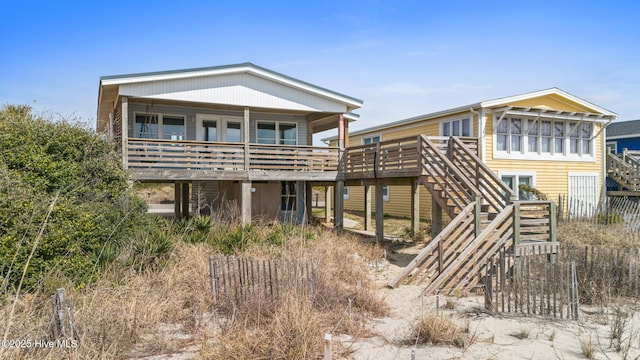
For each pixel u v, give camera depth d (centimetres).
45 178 755
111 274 680
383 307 661
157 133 1438
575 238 1216
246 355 466
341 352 492
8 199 617
